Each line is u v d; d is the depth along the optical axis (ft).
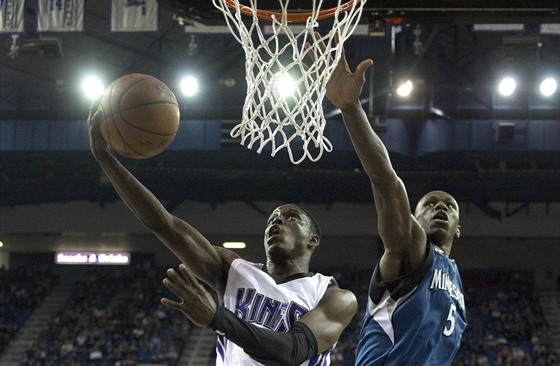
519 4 47.75
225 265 15.80
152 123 14.05
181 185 94.79
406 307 15.66
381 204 15.07
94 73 84.07
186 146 84.89
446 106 80.69
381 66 76.59
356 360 16.16
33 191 99.91
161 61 78.69
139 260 112.98
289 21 21.36
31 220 107.86
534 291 105.40
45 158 89.15
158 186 95.20
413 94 79.51
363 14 49.44
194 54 77.71
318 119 16.79
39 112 87.25
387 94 76.13
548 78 73.87
